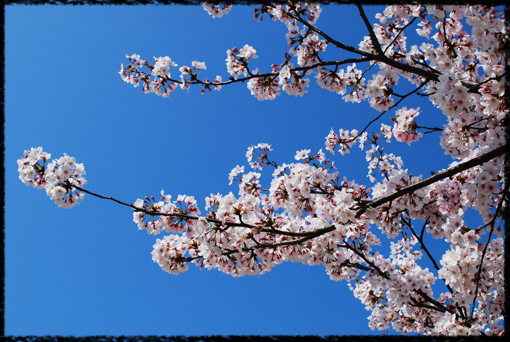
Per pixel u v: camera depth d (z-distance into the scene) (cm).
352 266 686
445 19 489
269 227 516
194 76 691
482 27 454
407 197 559
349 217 473
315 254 611
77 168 483
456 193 532
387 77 598
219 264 577
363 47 708
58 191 471
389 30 686
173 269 573
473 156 559
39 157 466
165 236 584
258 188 566
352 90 646
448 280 471
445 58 490
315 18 576
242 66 612
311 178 494
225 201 464
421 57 644
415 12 492
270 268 586
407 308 689
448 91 441
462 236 472
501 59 434
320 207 515
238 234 502
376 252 743
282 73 564
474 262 460
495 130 478
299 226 566
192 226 535
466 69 500
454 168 454
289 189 495
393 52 699
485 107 496
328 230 500
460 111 446
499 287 534
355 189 530
